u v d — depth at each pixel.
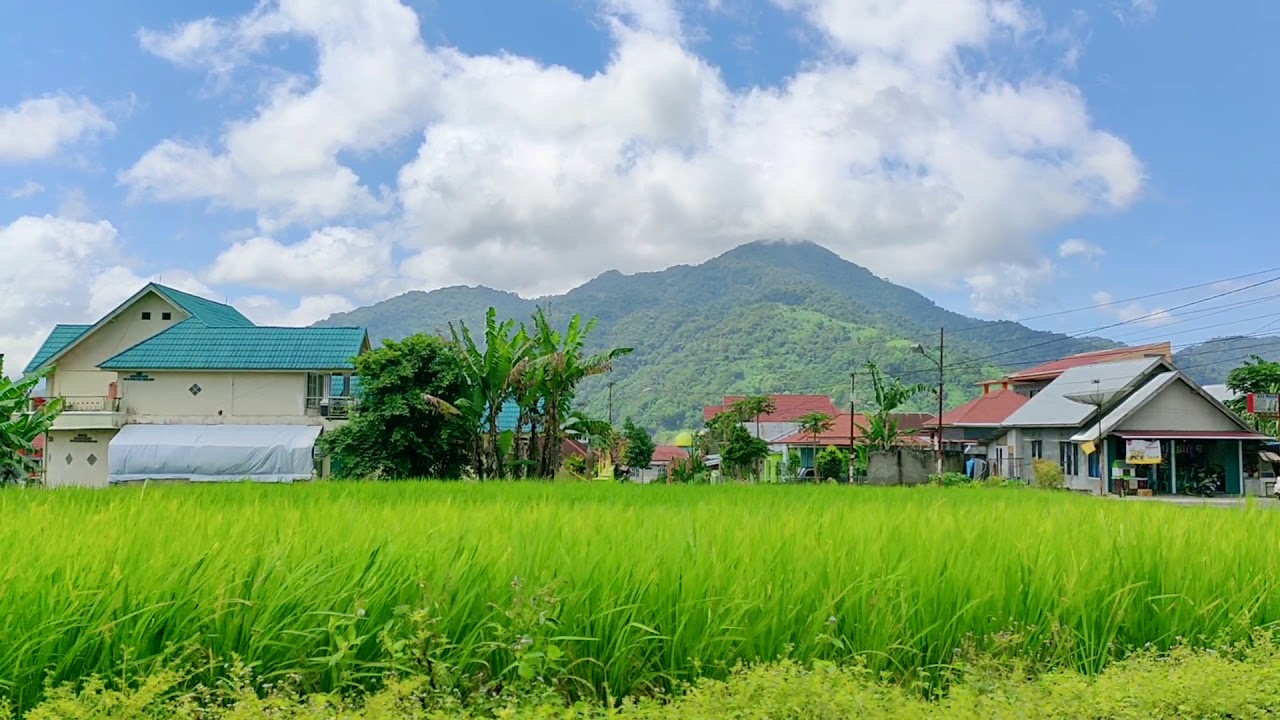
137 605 4.84
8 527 6.73
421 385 27.69
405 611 4.79
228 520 7.56
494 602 5.21
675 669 5.18
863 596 5.52
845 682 4.45
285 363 35.50
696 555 5.93
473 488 16.25
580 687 5.08
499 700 4.50
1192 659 4.95
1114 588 6.08
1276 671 4.77
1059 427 40.72
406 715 4.10
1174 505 11.70
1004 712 4.18
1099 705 4.32
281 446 33.06
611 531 6.87
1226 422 37.41
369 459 27.47
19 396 22.86
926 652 5.55
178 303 38.94
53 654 4.67
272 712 4.05
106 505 10.41
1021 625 5.65
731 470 43.12
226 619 4.92
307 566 5.30
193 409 35.44
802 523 7.61
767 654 5.27
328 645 4.96
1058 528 7.72
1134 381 38.59
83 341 38.97
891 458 35.28
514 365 28.09
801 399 73.81
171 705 4.26
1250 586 6.28
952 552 6.31
